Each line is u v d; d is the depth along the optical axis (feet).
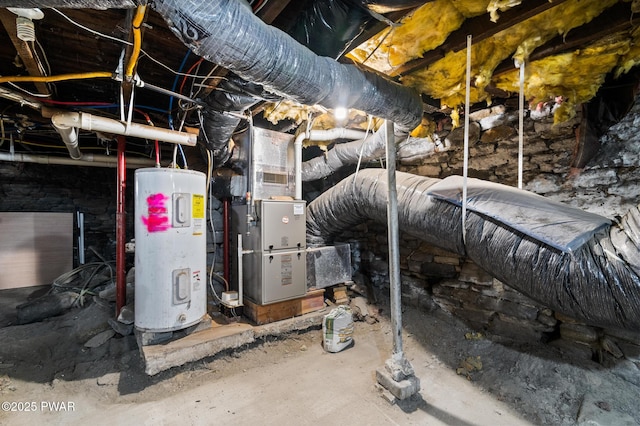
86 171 15.87
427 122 8.83
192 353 7.05
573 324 6.75
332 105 4.97
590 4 4.22
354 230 12.39
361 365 7.45
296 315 9.18
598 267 4.12
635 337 5.89
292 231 8.86
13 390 6.36
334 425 5.45
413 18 4.54
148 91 8.05
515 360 6.95
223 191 9.93
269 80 3.99
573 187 6.83
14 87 6.43
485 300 8.23
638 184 6.00
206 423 5.50
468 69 4.78
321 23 4.17
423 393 6.32
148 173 6.84
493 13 3.91
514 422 5.48
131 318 8.12
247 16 3.42
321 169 11.10
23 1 2.56
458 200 5.62
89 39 5.74
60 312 10.00
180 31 3.16
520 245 4.78
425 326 8.92
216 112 6.75
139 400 6.14
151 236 6.86
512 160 7.86
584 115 6.29
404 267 10.32
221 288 10.13
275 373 7.13
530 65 5.50
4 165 13.94
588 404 5.55
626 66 5.16
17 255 14.02
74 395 6.26
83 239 15.65
